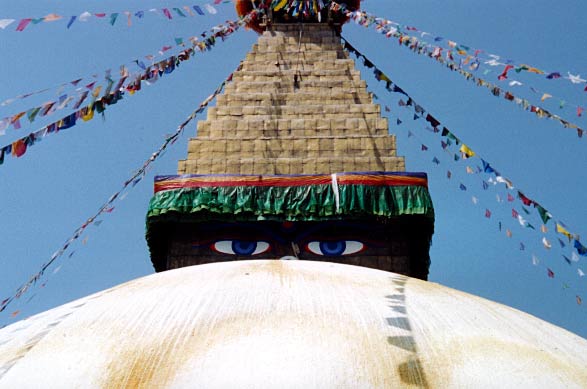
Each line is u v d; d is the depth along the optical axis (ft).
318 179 59.67
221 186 59.52
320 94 71.36
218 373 27.78
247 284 35.76
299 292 34.71
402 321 32.48
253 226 59.16
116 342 30.48
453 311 34.96
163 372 28.19
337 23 80.64
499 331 33.35
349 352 29.19
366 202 58.34
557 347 33.32
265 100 70.38
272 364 28.09
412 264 62.75
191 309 32.89
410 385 28.07
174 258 58.49
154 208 58.75
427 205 58.39
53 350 30.40
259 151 65.36
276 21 81.51
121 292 36.73
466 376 28.81
